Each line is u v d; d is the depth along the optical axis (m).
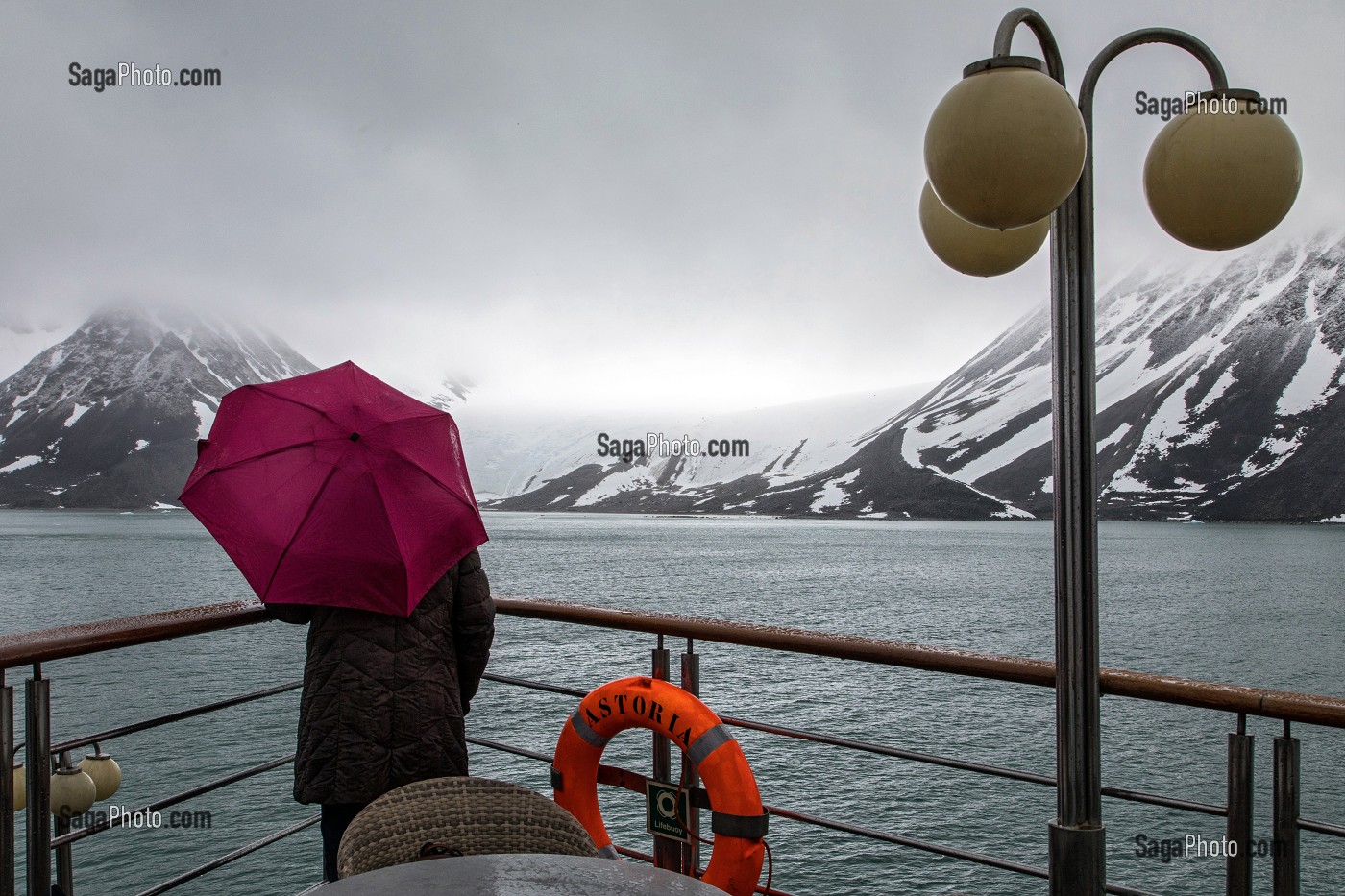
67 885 3.84
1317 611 66.50
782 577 91.44
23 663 2.18
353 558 2.32
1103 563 117.75
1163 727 29.86
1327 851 19.73
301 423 2.45
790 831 20.00
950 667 2.39
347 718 2.38
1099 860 1.73
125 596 68.50
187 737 26.77
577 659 41.84
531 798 1.95
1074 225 1.70
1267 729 29.78
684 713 2.58
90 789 4.16
